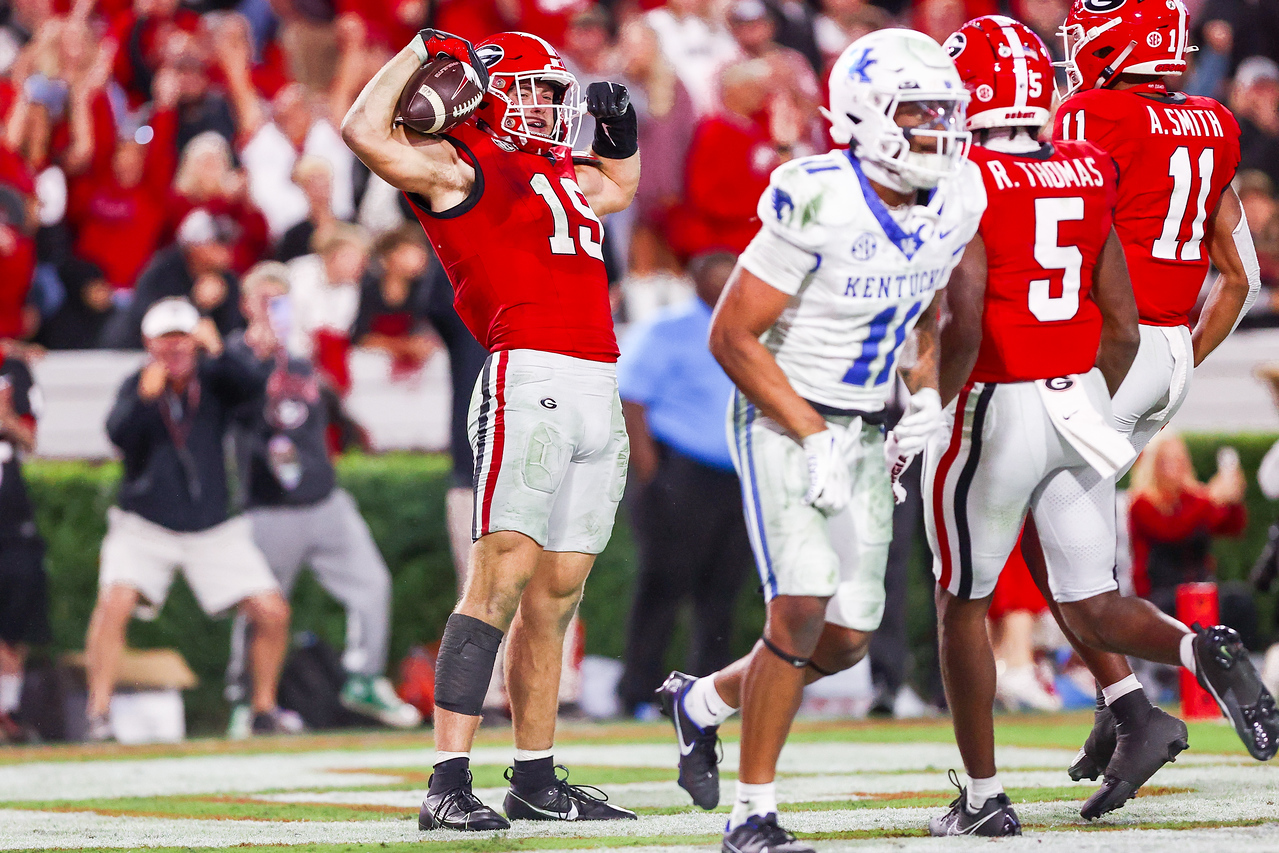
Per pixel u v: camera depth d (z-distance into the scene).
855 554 11.04
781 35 39.78
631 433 26.38
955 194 10.86
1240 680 11.06
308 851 11.88
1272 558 27.62
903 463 11.45
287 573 26.75
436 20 39.88
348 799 16.27
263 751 22.94
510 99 13.75
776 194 10.46
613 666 29.16
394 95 13.09
